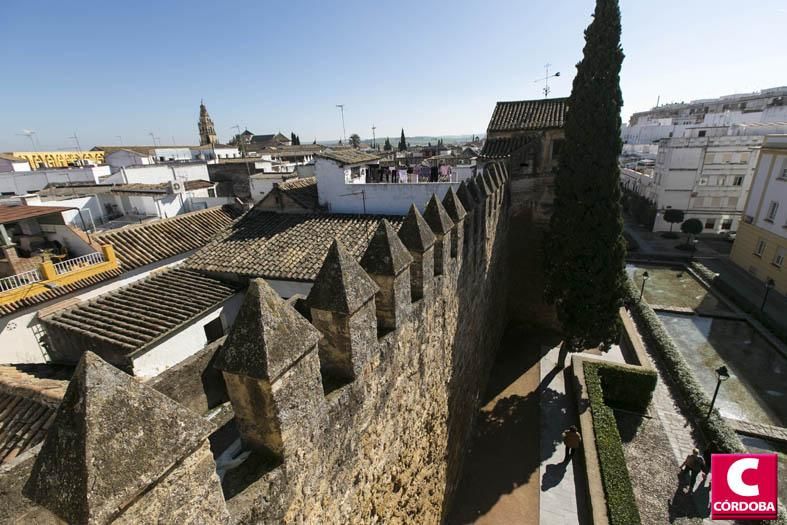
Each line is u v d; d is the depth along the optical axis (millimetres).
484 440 12688
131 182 28281
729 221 37750
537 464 11750
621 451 11148
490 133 20516
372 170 22469
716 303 23484
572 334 15078
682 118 77125
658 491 11000
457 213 8820
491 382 15586
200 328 11500
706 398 13898
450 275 8891
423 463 7930
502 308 18219
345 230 14836
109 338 9938
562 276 14805
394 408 6266
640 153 69375
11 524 4102
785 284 23625
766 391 15633
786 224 24156
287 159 52344
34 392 7453
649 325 19328
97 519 1994
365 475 5430
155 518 2424
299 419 3779
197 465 2711
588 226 13953
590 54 13109
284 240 14617
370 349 5215
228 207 21312
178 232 17672
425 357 7547
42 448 2176
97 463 2053
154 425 2375
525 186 18219
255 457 3678
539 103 21609
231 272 13023
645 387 14008
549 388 15094
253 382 3355
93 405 2121
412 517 7527
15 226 15078
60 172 30969
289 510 3758
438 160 33438
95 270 13531
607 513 9586
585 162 13633
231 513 3076
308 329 3746
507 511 10336
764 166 26719
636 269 30219
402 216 16000
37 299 11656
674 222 38062
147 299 11828
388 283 5805
